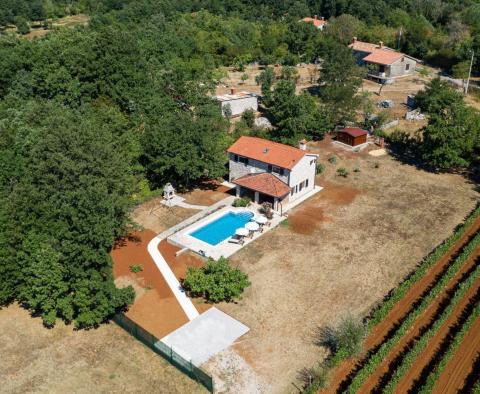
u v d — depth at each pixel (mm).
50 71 72562
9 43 86000
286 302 43406
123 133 63344
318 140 79000
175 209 59531
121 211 48156
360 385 34406
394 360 36781
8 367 37500
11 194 45062
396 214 57625
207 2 151750
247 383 35281
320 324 40781
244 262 48969
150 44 96375
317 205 59969
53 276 39562
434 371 34906
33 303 40281
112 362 37750
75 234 41125
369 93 95438
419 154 73250
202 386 35219
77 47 76062
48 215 43188
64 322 42062
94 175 47969
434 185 64812
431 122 68938
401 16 137500
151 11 138625
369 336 39281
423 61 121250
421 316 41344
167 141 59844
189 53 106562
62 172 45938
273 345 38719
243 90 98312
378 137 79062
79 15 177125
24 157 52719
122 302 40719
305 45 120062
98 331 40969
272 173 60438
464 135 66562
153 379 36094
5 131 55281
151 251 51312
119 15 135125
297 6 151250
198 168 62219
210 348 38438
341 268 47969
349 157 72938
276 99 76812
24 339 40250
